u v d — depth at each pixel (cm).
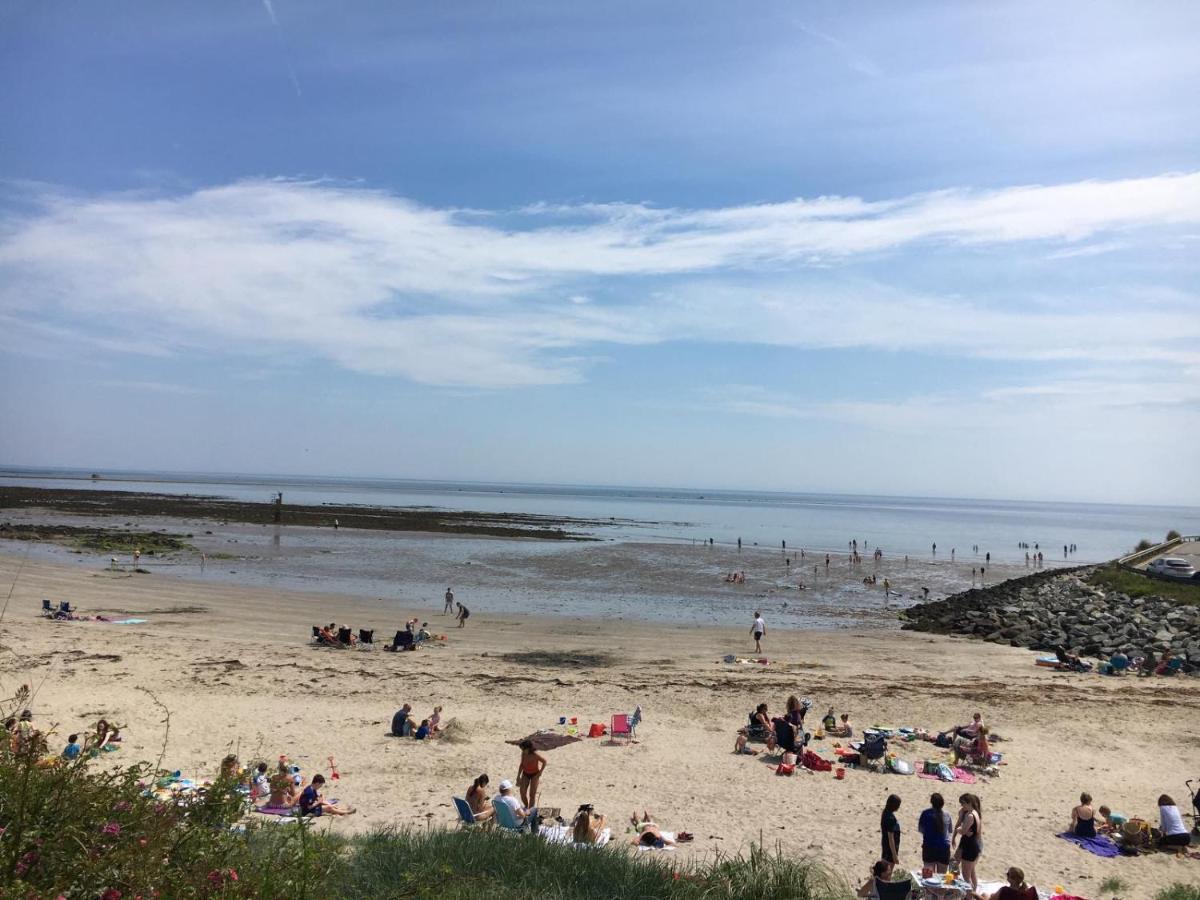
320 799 1600
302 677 2648
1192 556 7181
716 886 1131
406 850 1151
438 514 13450
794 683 2808
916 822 1672
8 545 6362
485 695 2552
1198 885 1402
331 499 19588
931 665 3316
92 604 3903
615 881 1116
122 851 573
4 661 2580
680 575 6400
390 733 2147
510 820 1475
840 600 5438
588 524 12875
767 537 11712
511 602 4775
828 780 1917
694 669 3053
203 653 2923
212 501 14512
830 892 1185
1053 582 6047
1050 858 1515
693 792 1814
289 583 5116
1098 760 2106
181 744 1958
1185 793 1891
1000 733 2316
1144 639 3891
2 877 536
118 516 10119
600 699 2550
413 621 3394
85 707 2175
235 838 679
